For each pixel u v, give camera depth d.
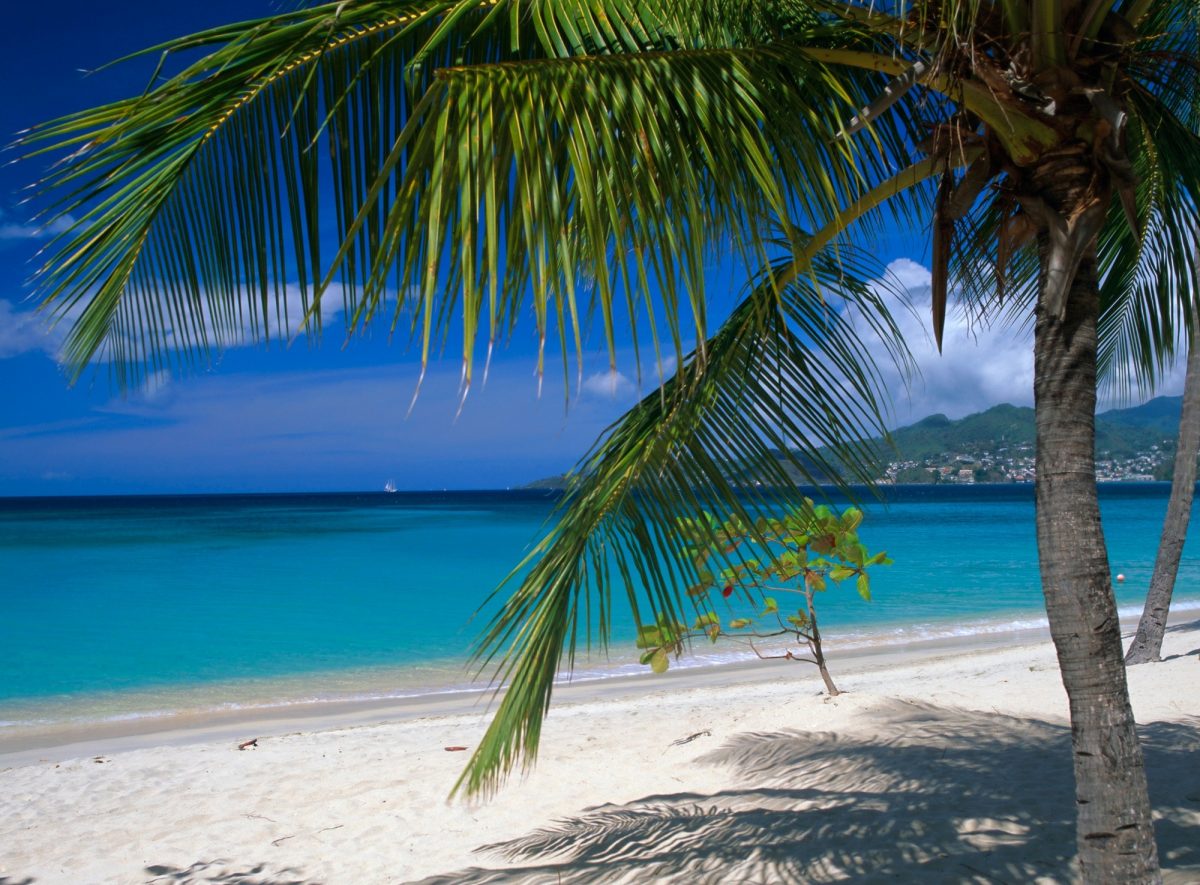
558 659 3.21
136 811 6.47
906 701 7.29
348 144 2.58
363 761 7.45
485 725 8.88
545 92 1.92
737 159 2.41
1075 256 2.52
